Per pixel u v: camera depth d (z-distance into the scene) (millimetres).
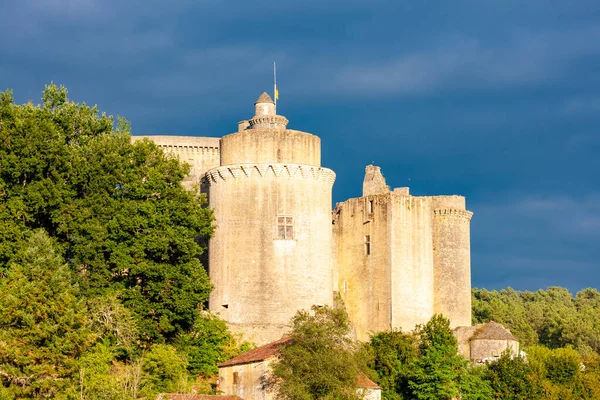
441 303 161125
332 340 116688
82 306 113250
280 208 143375
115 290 125125
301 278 142000
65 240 126438
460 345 154750
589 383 148625
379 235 157375
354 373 113875
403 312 155250
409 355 136375
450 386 129000
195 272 129375
